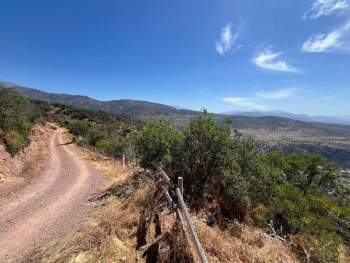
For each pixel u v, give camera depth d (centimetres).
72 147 3753
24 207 980
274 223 925
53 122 8144
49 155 2730
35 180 1511
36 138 3591
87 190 1255
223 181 856
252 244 654
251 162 971
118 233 580
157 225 574
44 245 640
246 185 873
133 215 652
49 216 877
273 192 1034
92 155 2806
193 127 950
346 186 2052
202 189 867
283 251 673
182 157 935
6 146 1823
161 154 1088
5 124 2019
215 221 721
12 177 1514
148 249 508
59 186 1352
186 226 514
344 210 1213
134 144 1237
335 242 823
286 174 1869
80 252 539
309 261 682
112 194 1019
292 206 958
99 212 812
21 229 768
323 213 1131
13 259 589
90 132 4828
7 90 2903
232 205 839
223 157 897
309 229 900
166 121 1216
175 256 465
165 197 660
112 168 1819
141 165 1181
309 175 2017
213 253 515
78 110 10844
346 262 723
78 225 743
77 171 1834
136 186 905
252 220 852
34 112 5331
